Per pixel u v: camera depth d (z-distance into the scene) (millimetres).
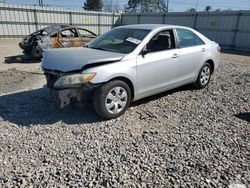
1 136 3547
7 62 10352
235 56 14289
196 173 2771
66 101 3840
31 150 3199
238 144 3418
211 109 4723
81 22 23750
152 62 4484
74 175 2711
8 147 3262
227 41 18250
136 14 24594
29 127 3842
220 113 4531
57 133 3660
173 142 3443
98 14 24609
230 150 3260
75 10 23047
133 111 4539
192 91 5828
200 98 5344
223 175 2742
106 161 2975
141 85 4434
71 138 3521
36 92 5582
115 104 4133
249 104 5023
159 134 3678
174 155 3119
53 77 4105
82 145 3336
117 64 4055
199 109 4715
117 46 4590
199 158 3062
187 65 5281
